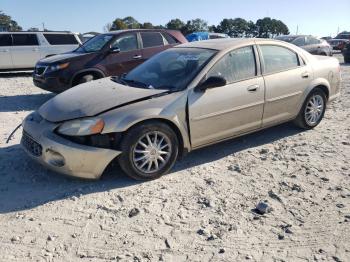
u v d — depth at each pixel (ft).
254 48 18.33
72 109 14.99
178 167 16.70
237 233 11.79
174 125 15.53
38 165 16.69
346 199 13.79
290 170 16.24
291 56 19.88
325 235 11.66
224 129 17.17
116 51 31.53
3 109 29.27
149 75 17.79
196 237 11.61
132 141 14.53
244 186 14.85
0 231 11.92
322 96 21.33
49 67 30.71
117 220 12.54
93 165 14.28
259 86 17.93
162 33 34.09
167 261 10.53
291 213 12.91
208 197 13.96
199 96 16.03
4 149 18.79
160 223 12.35
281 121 19.66
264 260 10.57
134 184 15.01
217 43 18.43
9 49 51.67
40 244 11.28
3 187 14.84
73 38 55.26
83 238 11.58
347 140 19.77
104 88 16.70
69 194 14.23
